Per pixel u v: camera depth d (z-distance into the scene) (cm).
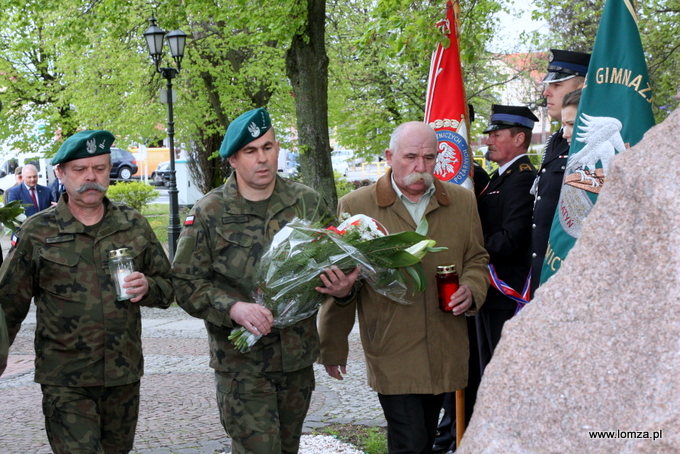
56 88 1978
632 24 324
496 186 429
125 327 331
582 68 387
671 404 143
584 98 329
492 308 414
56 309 322
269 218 317
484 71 1920
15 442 487
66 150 321
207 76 1884
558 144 392
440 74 450
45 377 320
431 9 632
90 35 1653
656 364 149
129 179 3269
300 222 297
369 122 2020
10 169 2748
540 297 169
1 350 280
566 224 329
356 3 1819
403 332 325
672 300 150
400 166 329
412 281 327
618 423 149
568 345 160
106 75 1791
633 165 166
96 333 324
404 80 1955
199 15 1459
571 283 166
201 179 2052
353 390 597
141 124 1780
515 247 406
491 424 161
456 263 337
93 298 325
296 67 1196
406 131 328
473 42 695
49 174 2667
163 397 604
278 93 1945
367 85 1989
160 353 808
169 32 1377
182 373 700
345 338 346
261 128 310
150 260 346
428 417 345
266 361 310
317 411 534
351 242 292
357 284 324
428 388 320
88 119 1808
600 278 163
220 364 313
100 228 333
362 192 349
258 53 1831
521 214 411
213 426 516
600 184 320
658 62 1042
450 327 331
